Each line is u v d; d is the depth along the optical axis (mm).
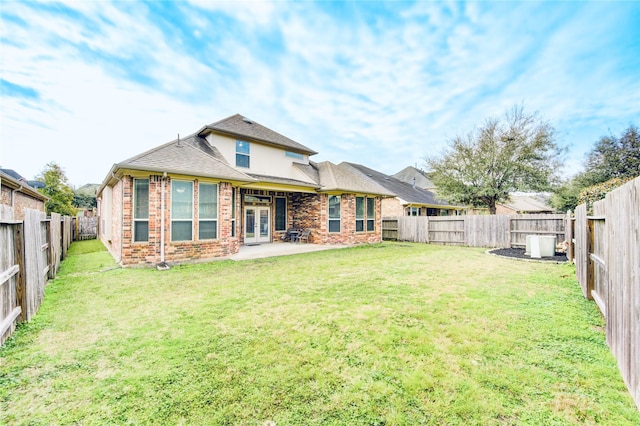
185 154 10023
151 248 8625
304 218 15352
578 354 3186
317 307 4785
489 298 5219
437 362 3047
